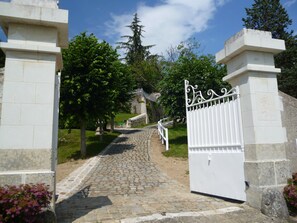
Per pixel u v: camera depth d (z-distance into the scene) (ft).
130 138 62.80
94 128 79.05
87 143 55.36
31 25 13.91
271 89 16.47
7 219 9.95
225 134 17.78
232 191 16.83
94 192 21.44
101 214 14.67
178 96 49.49
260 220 13.37
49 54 13.96
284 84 56.80
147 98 124.57
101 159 39.99
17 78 13.30
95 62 41.11
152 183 24.77
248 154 15.84
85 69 41.81
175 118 51.72
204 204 16.70
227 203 16.71
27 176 12.42
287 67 65.00
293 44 67.41
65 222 13.33
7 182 12.16
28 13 13.46
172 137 54.75
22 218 10.38
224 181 17.53
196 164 20.45
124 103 67.87
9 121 12.84
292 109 17.71
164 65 109.81
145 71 130.52
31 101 13.29
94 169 32.68
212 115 19.12
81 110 42.88
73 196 20.08
